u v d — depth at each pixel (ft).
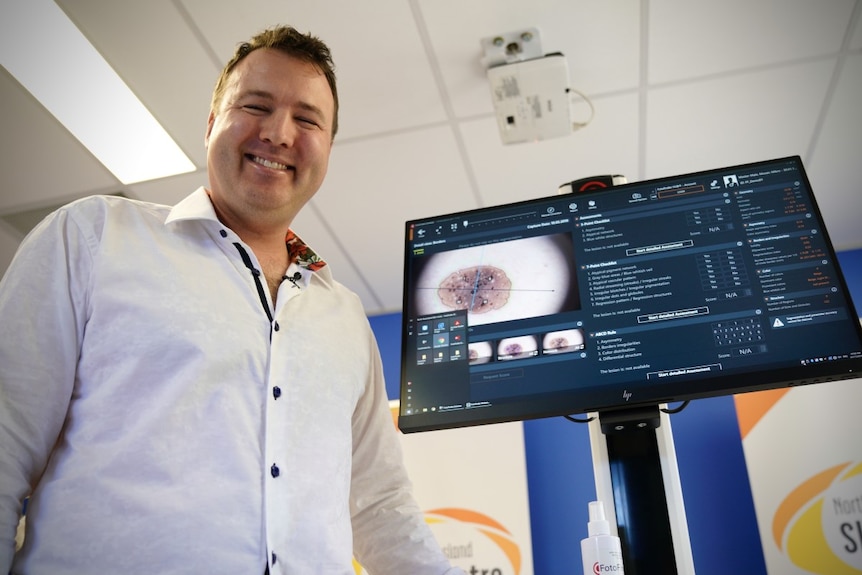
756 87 9.63
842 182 11.21
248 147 4.76
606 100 9.84
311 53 5.16
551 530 10.90
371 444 5.01
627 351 4.85
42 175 10.82
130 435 3.53
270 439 3.83
